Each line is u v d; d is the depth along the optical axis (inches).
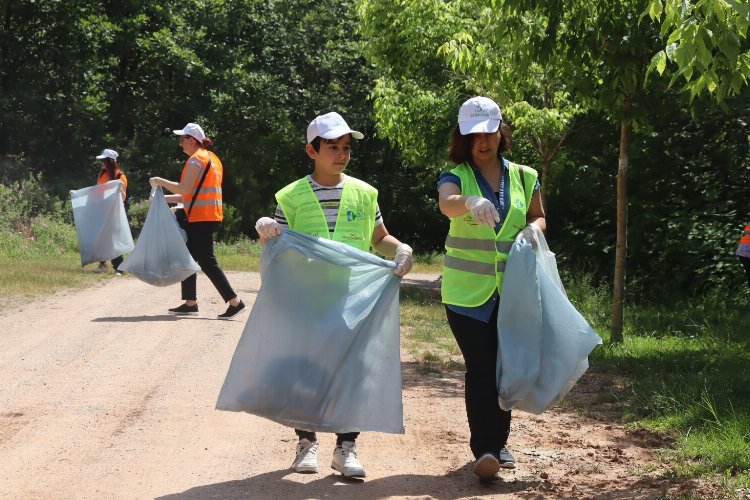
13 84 1104.8
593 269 695.1
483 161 201.8
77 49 1123.9
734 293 606.5
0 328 397.7
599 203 724.0
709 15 191.0
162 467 208.4
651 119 602.2
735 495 184.1
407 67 639.8
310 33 1407.5
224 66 1253.1
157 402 270.7
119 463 210.8
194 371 315.6
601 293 615.8
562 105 569.6
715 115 611.8
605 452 227.3
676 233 641.6
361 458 220.2
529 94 577.3
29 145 1135.6
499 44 451.2
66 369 314.8
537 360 194.4
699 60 193.0
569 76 392.5
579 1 353.7
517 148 645.3
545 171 594.6
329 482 199.0
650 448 231.0
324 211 203.9
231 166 1293.1
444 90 663.1
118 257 629.3
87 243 589.6
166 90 1233.4
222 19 1259.8
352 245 204.5
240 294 553.3
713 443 223.3
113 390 285.0
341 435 204.1
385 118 663.8
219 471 206.2
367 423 198.5
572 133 636.1
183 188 432.5
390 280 202.7
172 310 454.0
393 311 201.9
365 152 1488.7
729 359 357.7
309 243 198.4
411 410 272.1
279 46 1363.2
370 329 200.2
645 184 684.7
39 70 1108.5
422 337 422.0
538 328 195.3
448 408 276.1
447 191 197.9
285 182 1371.8
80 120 1128.2
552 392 195.6
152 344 365.7
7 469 204.5
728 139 642.2
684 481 198.4
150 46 1172.5
